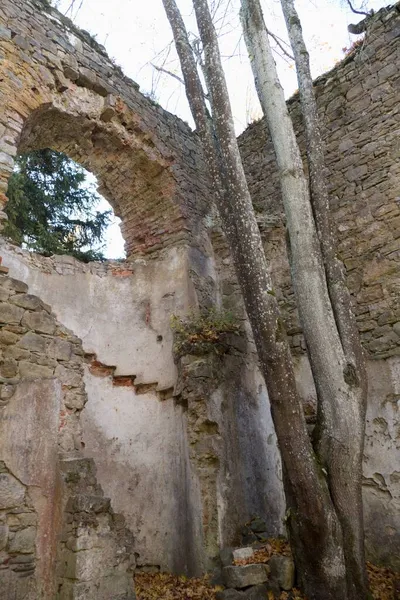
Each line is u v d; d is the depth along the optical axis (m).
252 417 6.42
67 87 6.47
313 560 4.24
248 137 8.51
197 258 7.48
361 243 6.38
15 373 4.14
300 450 4.40
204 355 6.23
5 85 5.65
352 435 4.51
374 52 6.85
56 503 4.00
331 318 4.90
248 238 5.08
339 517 4.34
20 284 4.43
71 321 6.73
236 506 5.61
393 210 6.18
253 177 8.21
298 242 5.20
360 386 4.68
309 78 6.22
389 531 5.28
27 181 11.23
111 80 7.19
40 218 11.77
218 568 5.06
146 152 7.43
